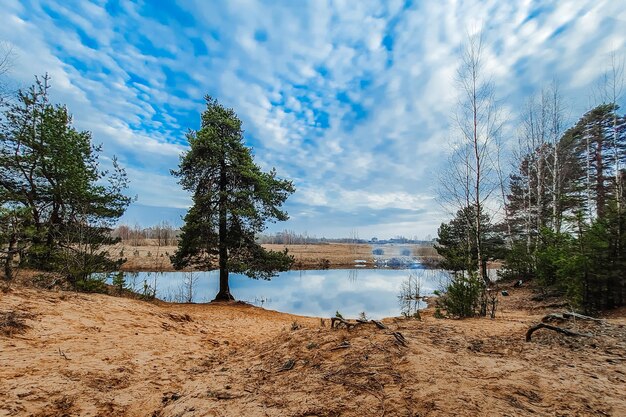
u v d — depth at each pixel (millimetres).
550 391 2586
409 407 2438
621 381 2801
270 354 4812
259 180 17688
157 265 37062
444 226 23250
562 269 9055
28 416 2861
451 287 9375
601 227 8047
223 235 17734
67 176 14680
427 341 4406
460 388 2674
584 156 25234
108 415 3127
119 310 8258
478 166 13070
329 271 43688
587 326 5164
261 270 18219
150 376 4273
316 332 5270
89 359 4527
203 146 16750
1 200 13438
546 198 22812
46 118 14586
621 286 7707
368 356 3752
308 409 2662
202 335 7719
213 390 3516
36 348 4664
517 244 19969
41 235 11453
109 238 14609
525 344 4262
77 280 10867
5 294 7012
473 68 13727
